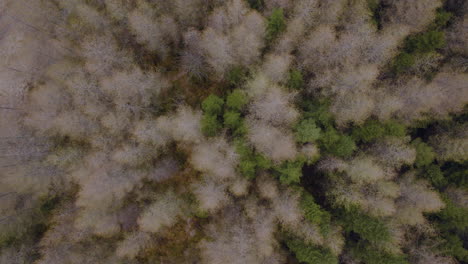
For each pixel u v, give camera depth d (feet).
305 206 51.75
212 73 56.65
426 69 53.42
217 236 55.36
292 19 52.39
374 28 52.26
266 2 52.54
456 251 56.29
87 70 56.75
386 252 53.88
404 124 55.47
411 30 53.67
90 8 54.29
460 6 56.80
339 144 50.37
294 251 55.01
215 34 50.39
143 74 56.90
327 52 52.06
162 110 58.85
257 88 48.55
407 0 52.65
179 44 58.95
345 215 54.95
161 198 58.39
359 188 53.83
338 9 52.11
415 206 54.95
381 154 53.93
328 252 51.55
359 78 49.62
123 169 57.11
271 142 47.75
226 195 53.01
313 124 48.80
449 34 55.36
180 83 59.16
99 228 57.88
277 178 53.31
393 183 53.98
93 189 53.78
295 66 53.57
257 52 51.26
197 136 51.19
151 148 56.90
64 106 58.80
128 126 56.95
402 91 53.72
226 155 49.60
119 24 57.93
